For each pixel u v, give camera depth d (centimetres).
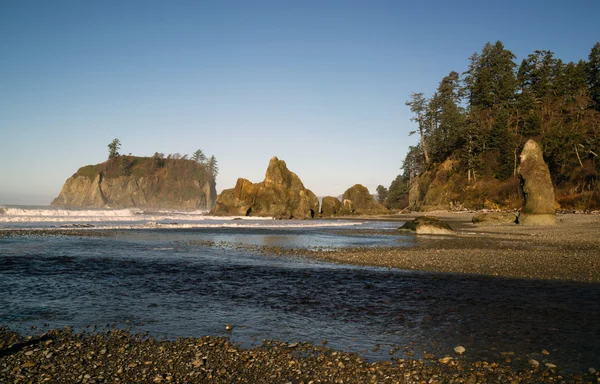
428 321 1070
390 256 2247
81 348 870
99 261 2067
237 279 1636
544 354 835
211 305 1238
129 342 911
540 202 4453
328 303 1260
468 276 1678
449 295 1352
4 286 1474
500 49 10694
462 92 11138
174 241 3120
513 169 8475
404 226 4450
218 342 912
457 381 716
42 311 1157
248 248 2706
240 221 6512
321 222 6638
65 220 5222
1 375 734
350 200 10519
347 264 2019
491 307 1196
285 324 1050
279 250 2589
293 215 8419
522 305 1216
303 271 1819
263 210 8450
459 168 9781
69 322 1056
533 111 9269
